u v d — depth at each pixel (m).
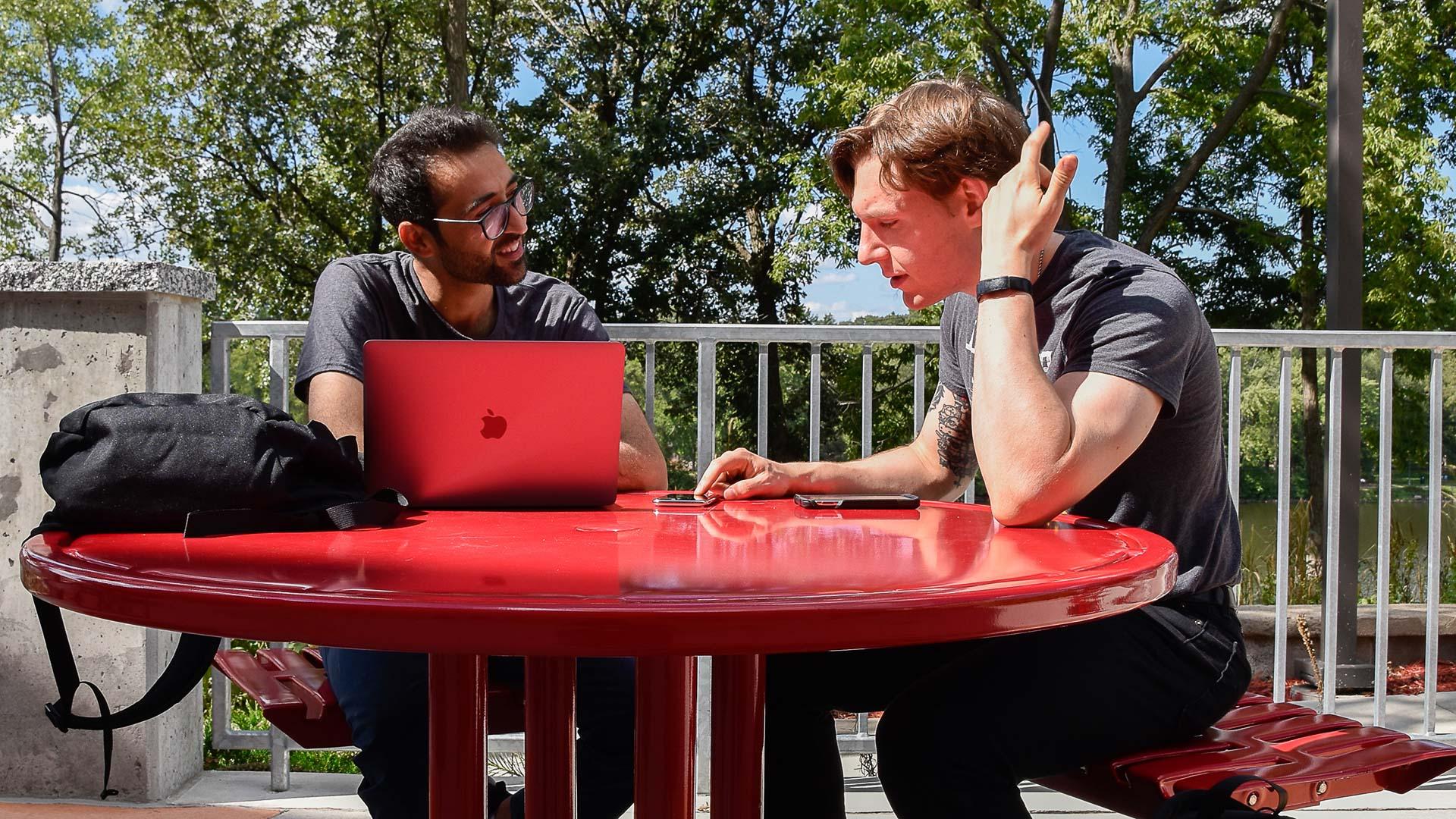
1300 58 17.91
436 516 1.48
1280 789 1.32
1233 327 19.12
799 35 19.33
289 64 19.34
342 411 2.03
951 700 1.41
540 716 1.45
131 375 2.50
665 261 18.88
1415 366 16.31
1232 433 2.83
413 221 2.16
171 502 1.26
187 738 2.76
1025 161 1.44
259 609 0.86
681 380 19.16
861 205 1.62
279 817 2.55
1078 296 1.52
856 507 1.64
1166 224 19.06
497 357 1.53
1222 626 1.52
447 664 1.24
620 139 18.09
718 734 1.34
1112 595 1.00
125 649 2.56
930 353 14.99
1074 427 1.37
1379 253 15.88
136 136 21.42
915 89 1.62
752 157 19.20
